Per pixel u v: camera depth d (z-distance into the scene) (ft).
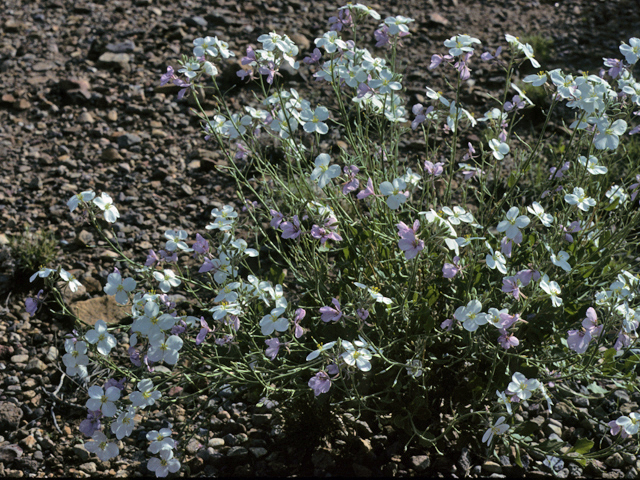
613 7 5.69
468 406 2.64
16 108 4.35
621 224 2.75
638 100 2.58
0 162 3.88
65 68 4.78
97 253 3.38
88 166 3.88
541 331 2.56
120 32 5.20
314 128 2.61
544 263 2.43
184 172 3.84
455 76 4.62
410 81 4.59
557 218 2.67
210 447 2.72
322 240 2.55
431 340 2.53
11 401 2.85
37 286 3.25
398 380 2.57
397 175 2.80
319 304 2.66
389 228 2.67
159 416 2.81
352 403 2.70
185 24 5.31
